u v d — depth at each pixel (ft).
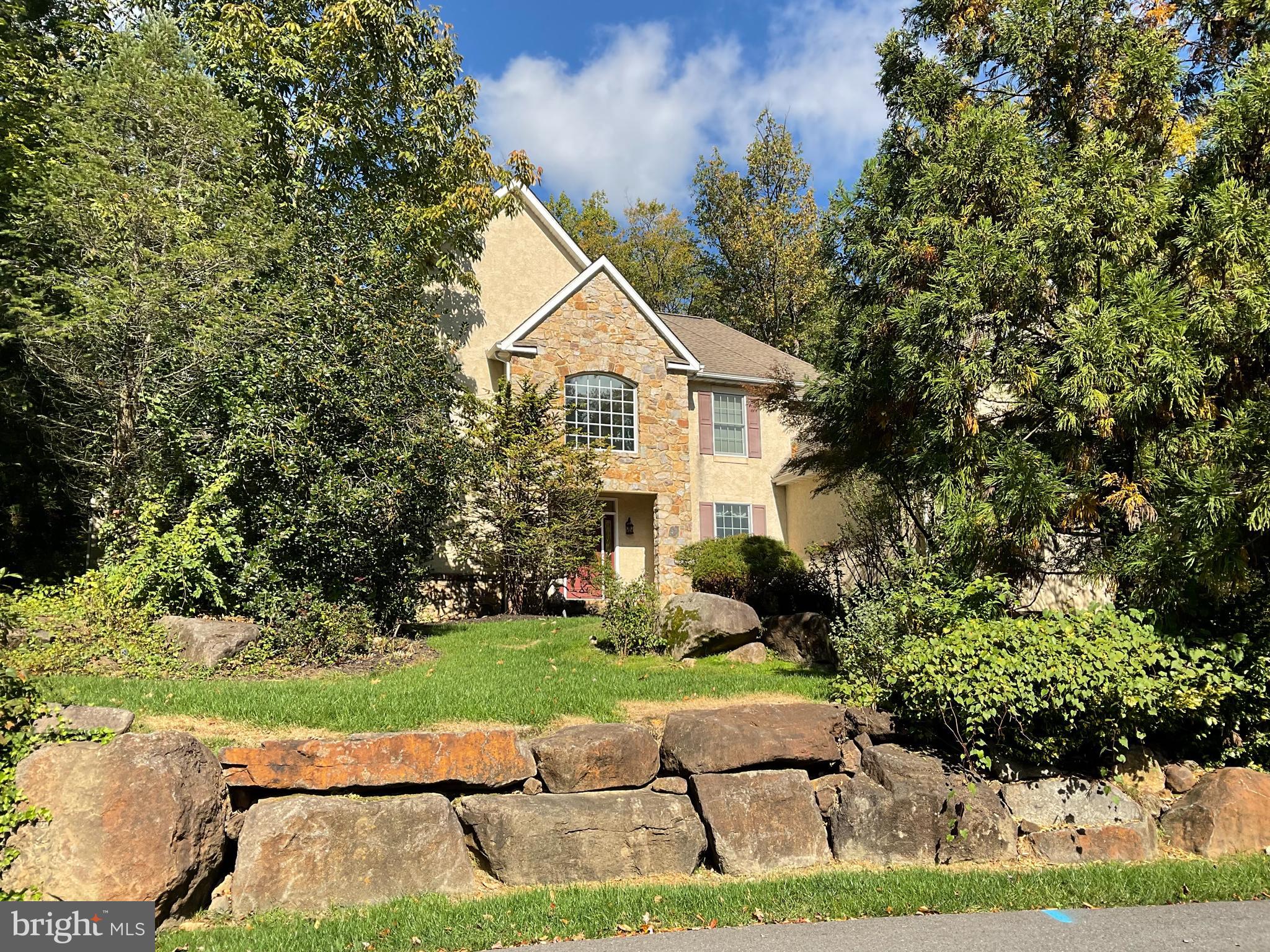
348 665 33.30
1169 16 34.60
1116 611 26.63
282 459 35.04
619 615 38.50
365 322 40.14
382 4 54.85
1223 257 26.20
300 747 20.47
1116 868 21.58
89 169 40.47
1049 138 33.06
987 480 27.66
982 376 27.17
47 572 44.55
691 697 29.35
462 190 58.18
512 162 62.64
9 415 44.78
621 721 26.21
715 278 136.36
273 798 19.99
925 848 22.59
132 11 53.98
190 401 36.40
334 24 52.95
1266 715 25.84
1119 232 27.61
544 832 21.01
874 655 27.96
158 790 17.44
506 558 55.93
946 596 28.12
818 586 47.14
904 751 24.84
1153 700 24.36
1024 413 30.42
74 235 41.81
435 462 41.55
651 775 23.38
